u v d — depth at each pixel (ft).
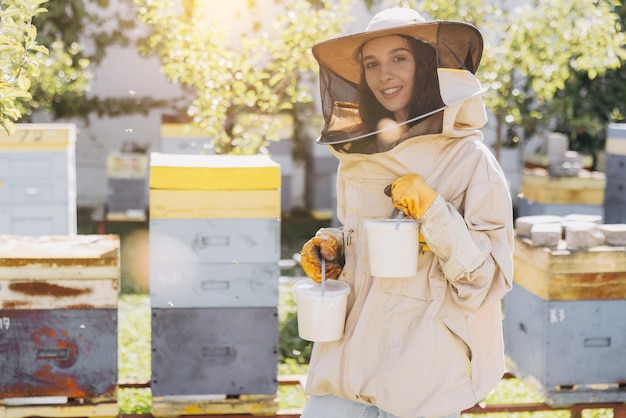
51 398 12.35
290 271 29.66
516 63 25.90
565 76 25.34
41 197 22.89
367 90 8.57
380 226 8.25
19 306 12.02
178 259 12.63
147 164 36.91
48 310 12.10
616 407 13.28
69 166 23.03
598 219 14.52
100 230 34.06
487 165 8.50
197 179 12.50
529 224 13.85
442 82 8.14
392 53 8.33
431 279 8.64
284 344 20.72
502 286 8.46
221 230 12.65
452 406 8.55
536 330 13.25
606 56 25.00
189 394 12.89
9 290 11.98
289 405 16.21
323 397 9.25
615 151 24.97
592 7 24.80
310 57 22.16
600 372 13.12
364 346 8.77
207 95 21.30
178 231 12.57
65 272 12.03
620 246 13.08
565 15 24.66
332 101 8.69
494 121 39.65
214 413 12.98
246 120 23.35
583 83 38.32
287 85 24.93
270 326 12.94
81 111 39.40
